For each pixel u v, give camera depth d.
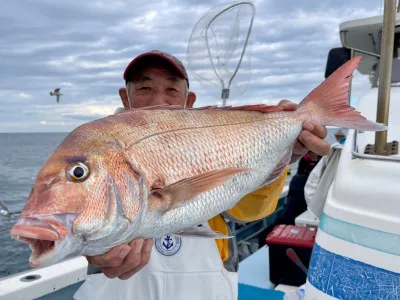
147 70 0.92
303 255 1.34
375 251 0.65
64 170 0.55
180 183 0.60
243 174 0.69
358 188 0.70
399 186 0.65
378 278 0.64
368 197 0.68
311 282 0.73
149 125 0.63
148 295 0.88
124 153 0.59
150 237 0.61
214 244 0.92
